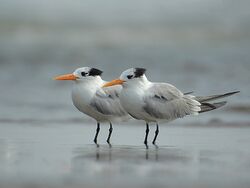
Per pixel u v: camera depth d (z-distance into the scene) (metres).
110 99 14.16
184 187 8.60
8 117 17.45
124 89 13.63
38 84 23.02
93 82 14.31
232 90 20.69
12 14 37.00
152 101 13.53
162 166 10.20
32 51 30.58
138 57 28.08
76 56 29.11
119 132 15.15
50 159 10.89
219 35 33.25
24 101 20.00
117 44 32.34
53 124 16.41
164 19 35.94
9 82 23.39
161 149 12.30
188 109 13.93
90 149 12.26
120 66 26.34
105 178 9.16
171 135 14.52
